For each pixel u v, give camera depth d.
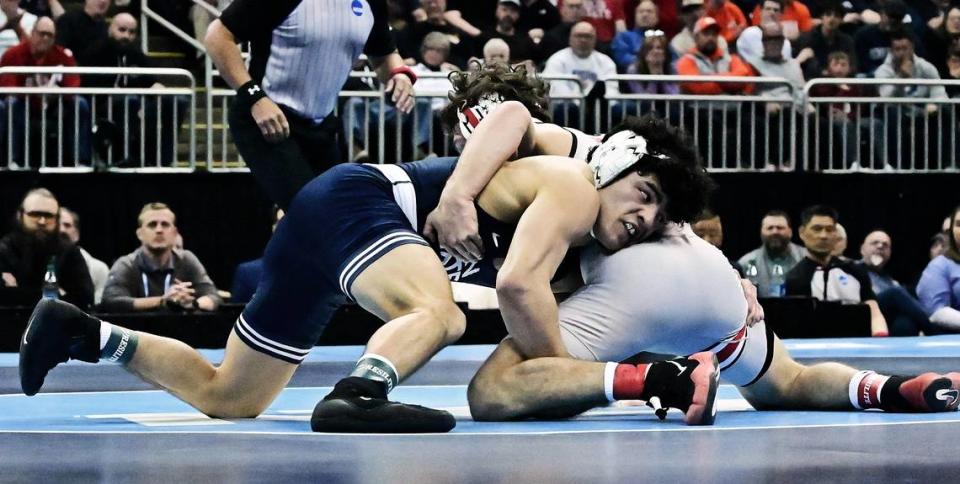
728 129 16.59
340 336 12.85
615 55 17.75
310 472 4.07
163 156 15.71
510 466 4.20
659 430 5.28
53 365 5.97
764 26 17.44
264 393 6.10
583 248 5.91
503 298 5.46
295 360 6.06
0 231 15.02
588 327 5.75
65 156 15.41
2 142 15.20
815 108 16.80
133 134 15.54
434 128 15.84
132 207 15.44
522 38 17.56
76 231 13.30
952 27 19.30
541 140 5.99
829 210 14.27
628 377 5.48
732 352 6.11
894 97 17.31
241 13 8.38
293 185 8.48
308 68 8.55
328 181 5.75
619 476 3.96
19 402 7.10
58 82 15.54
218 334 12.20
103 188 15.34
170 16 19.03
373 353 5.32
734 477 3.94
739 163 16.50
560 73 16.75
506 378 5.65
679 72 17.02
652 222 5.73
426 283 5.47
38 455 4.55
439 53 16.45
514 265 5.43
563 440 4.95
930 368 9.43
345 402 5.22
